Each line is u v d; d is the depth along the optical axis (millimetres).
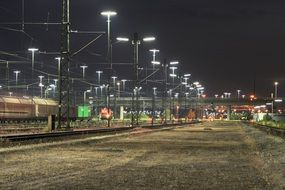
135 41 84375
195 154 34906
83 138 52750
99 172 22750
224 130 93875
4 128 68188
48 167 24531
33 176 20750
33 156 30750
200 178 21125
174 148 41062
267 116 149875
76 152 34938
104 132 68688
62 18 56375
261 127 96000
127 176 21344
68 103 61156
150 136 64812
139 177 21047
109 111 86812
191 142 51125
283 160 30000
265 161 29750
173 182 19625
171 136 65438
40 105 100750
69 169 23812
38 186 17750
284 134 57281
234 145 46656
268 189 17984
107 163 27281
